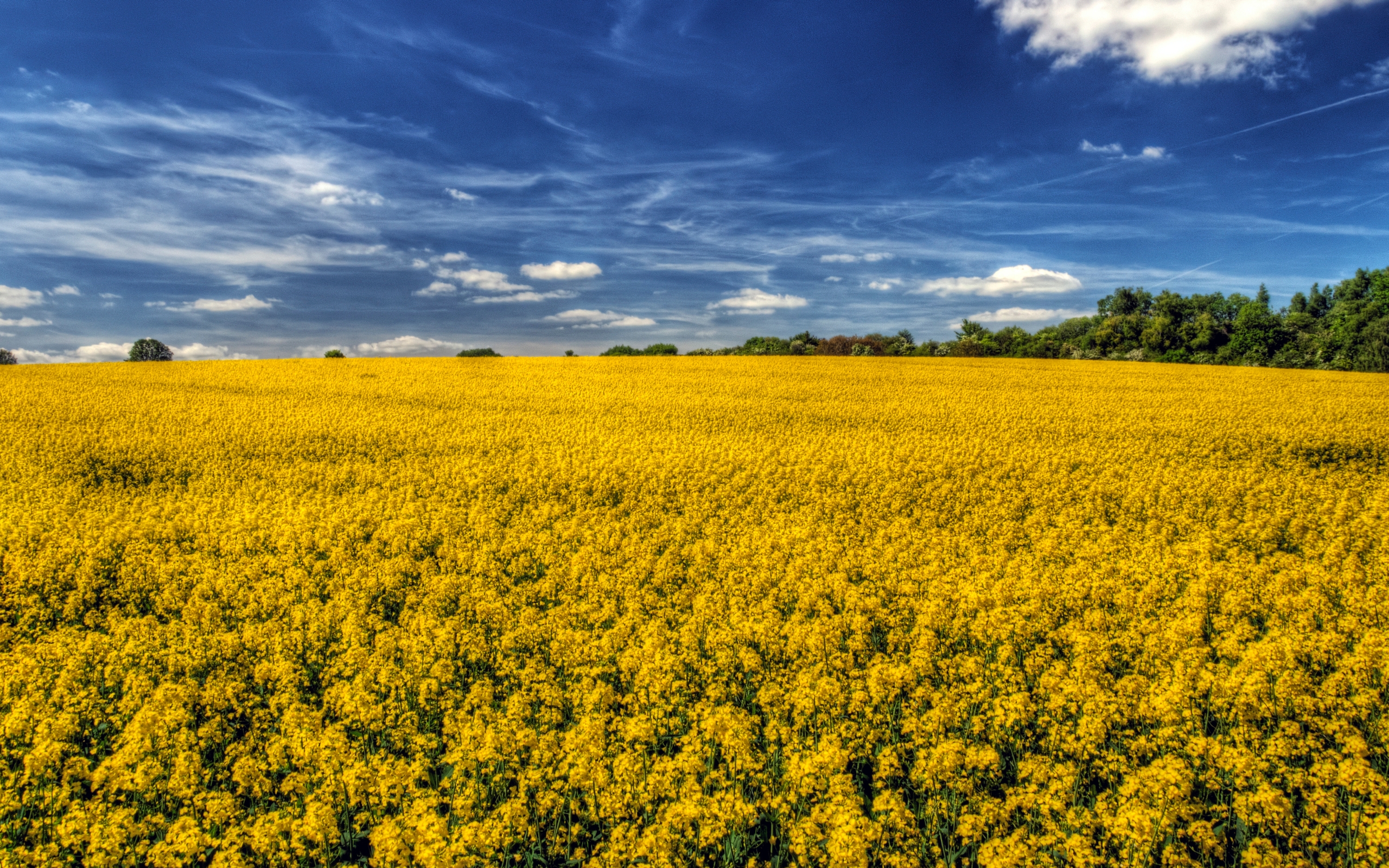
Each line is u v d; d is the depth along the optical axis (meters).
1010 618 8.21
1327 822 4.82
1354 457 20.19
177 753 5.71
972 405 29.50
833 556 10.90
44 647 7.58
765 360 54.19
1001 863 4.53
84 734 6.49
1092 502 15.04
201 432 21.53
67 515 13.30
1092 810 5.21
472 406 28.53
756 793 5.64
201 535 11.99
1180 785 5.12
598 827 5.37
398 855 4.61
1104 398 31.91
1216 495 15.22
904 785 5.80
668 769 5.40
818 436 23.00
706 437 22.50
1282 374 45.34
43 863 4.72
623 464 18.16
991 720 6.31
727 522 13.76
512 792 5.61
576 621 8.72
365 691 6.53
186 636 8.08
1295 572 9.52
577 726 6.27
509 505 14.98
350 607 8.84
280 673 7.06
